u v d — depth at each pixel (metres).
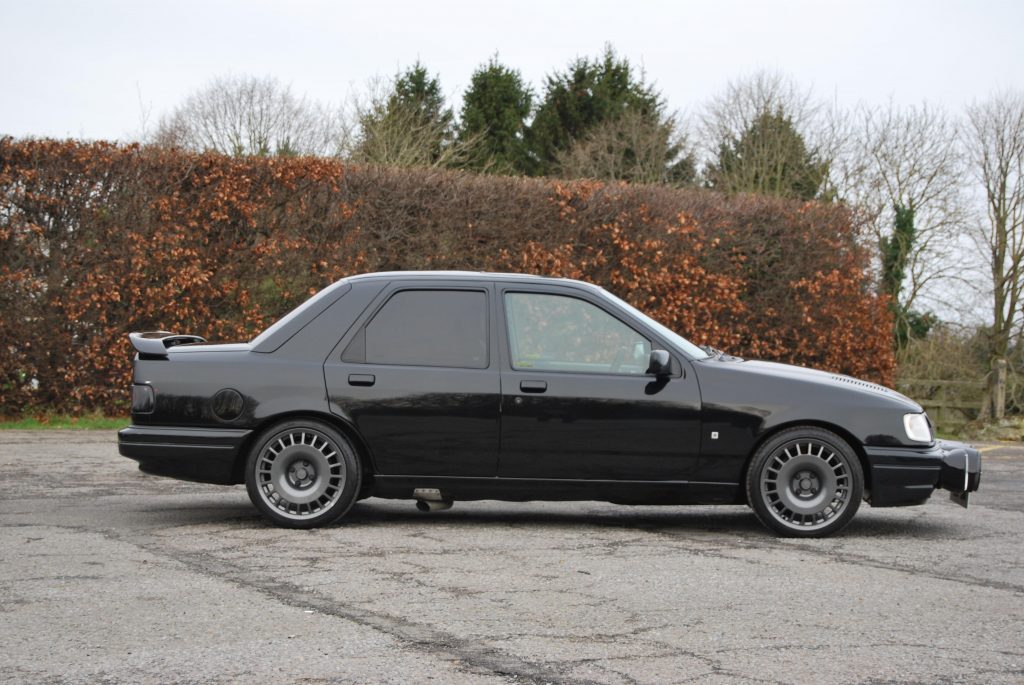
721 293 17.45
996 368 21.47
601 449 7.23
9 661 4.25
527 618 4.97
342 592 5.45
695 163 39.94
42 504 8.29
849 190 31.56
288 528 7.28
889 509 8.74
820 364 18.31
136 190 14.70
